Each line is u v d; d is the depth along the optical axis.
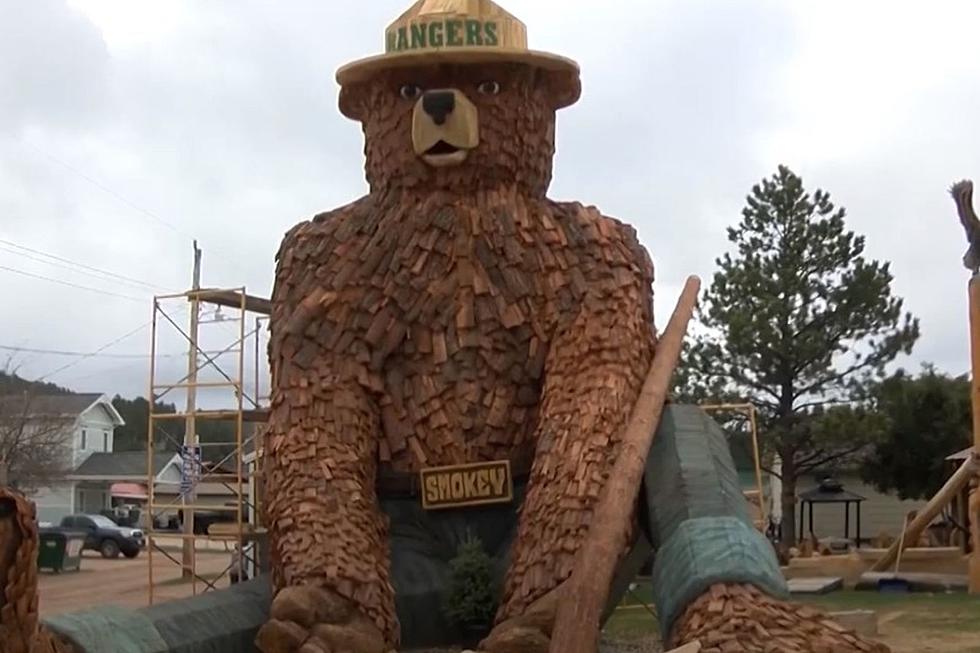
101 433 51.56
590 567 4.82
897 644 9.18
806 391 21.86
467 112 6.20
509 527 6.13
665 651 5.06
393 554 6.02
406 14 6.59
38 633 4.41
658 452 6.02
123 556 29.78
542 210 6.39
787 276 21.59
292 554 5.48
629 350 6.03
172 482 41.03
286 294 6.32
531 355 6.11
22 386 44.66
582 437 5.68
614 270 6.23
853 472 28.34
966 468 14.22
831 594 13.87
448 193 6.31
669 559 5.26
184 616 5.47
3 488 4.24
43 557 23.52
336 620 5.26
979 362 13.69
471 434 6.09
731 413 21.62
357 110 6.82
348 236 6.33
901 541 15.09
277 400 6.04
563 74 6.66
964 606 12.02
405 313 6.15
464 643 5.98
